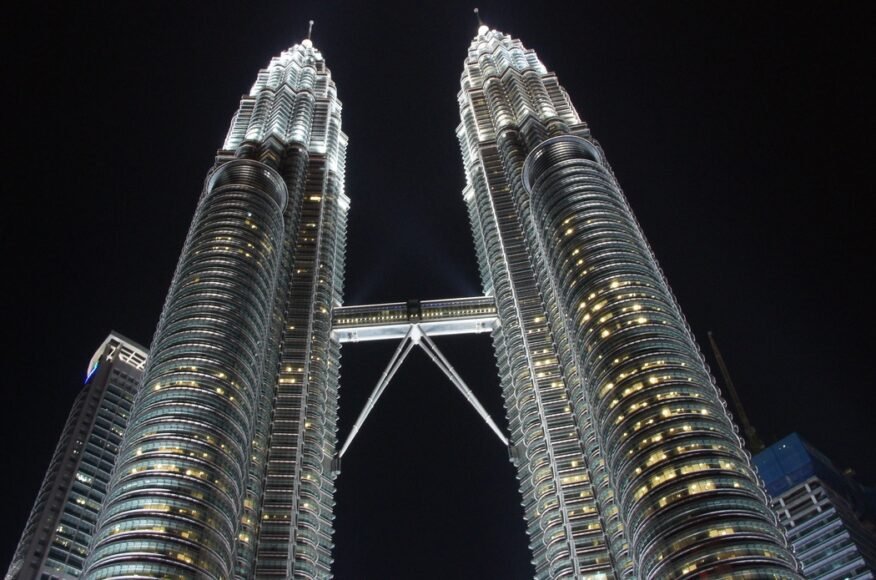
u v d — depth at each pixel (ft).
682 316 592.19
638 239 629.51
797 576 386.32
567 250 620.49
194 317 556.51
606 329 541.75
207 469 459.73
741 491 427.33
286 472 585.63
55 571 640.58
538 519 581.53
